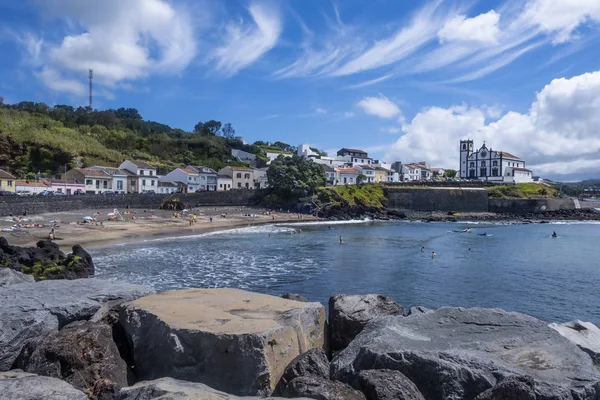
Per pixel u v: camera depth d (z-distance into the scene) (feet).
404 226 264.72
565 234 221.66
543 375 22.88
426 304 80.02
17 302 32.73
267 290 88.74
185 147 469.57
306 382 20.71
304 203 322.96
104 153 354.95
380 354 24.84
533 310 76.74
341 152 569.64
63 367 24.09
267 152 533.55
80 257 98.84
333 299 37.50
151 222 216.13
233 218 263.70
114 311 31.07
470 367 23.25
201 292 34.99
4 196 198.29
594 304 81.00
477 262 128.06
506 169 447.42
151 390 20.22
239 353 22.48
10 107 430.61
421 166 594.24
